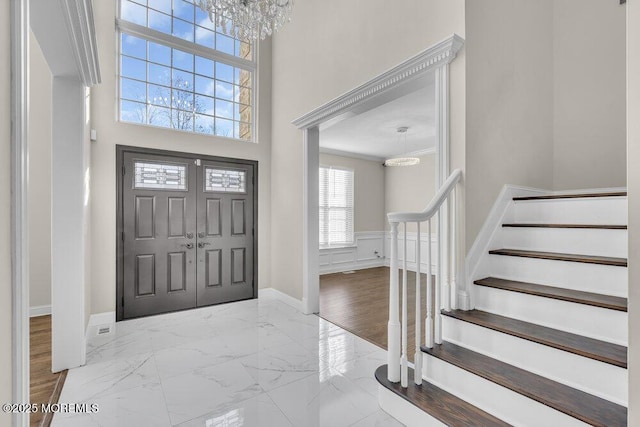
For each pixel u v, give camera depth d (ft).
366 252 22.68
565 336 5.19
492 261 7.19
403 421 5.81
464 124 6.75
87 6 5.41
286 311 12.59
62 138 7.68
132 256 11.54
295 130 13.02
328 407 6.40
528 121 8.48
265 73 14.70
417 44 7.87
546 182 9.15
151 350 8.98
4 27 2.91
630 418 3.23
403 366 5.98
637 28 3.17
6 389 2.99
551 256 6.22
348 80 10.14
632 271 3.21
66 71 7.34
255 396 6.77
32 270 11.62
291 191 13.30
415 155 21.42
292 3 7.98
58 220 7.72
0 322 2.85
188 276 12.69
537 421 4.57
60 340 7.77
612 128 8.54
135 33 11.88
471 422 4.96
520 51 8.25
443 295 7.06
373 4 9.20
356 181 22.25
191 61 13.25
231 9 7.48
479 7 7.09
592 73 8.83
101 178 10.91
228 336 10.05
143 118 12.10
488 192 7.25
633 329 3.21
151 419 5.99
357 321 11.43
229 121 14.15
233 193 13.76
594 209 6.66
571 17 9.20
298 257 12.84
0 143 2.84
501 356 5.65
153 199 11.96
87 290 9.77
